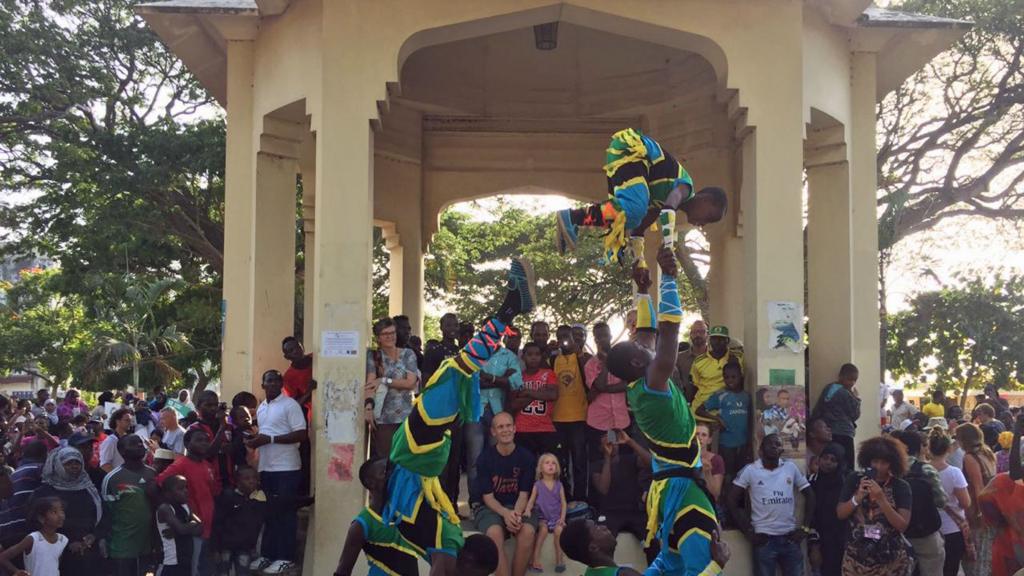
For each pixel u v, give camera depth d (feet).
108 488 29.14
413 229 49.29
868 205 37.70
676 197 18.01
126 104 78.69
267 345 35.73
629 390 17.99
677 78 45.52
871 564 24.57
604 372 31.60
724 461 31.96
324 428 30.22
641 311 19.07
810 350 36.83
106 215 73.20
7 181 76.89
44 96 75.46
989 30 65.77
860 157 37.70
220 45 38.45
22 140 75.41
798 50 32.22
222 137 72.79
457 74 47.67
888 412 61.41
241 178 36.63
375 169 47.85
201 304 79.92
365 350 30.58
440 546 20.15
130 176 72.23
